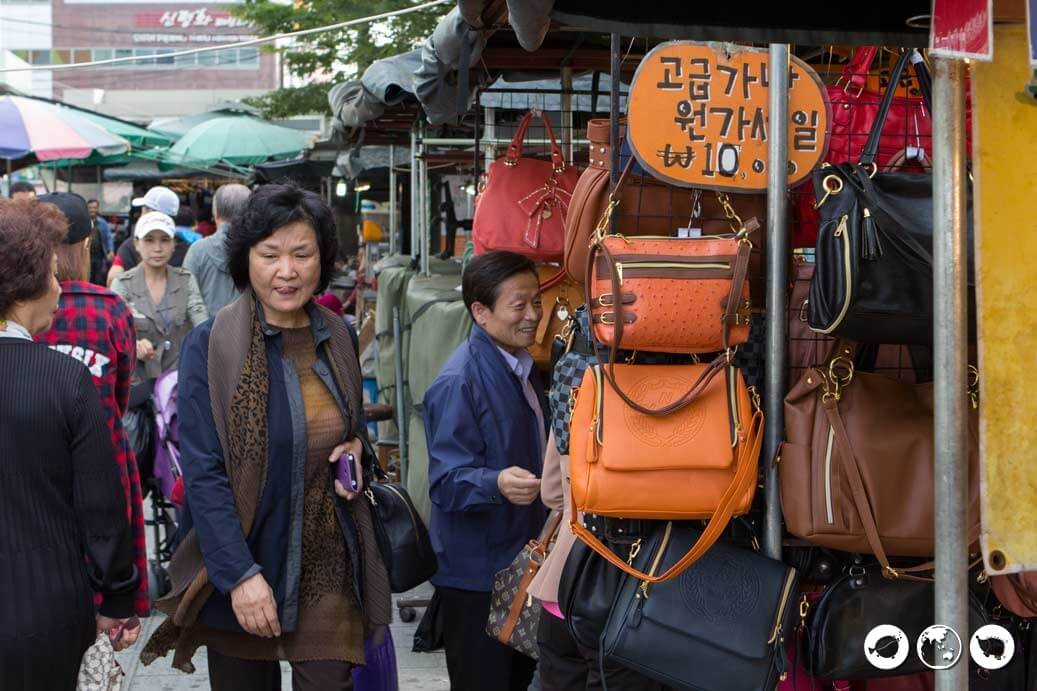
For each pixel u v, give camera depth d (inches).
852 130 130.0
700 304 110.6
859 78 132.0
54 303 120.1
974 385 109.6
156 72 2293.3
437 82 208.5
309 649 128.3
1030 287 91.7
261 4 713.6
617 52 124.6
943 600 91.2
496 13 163.6
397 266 358.9
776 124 117.7
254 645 129.3
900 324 104.0
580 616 121.5
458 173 370.9
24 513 109.2
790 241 123.8
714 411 112.4
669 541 118.0
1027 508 91.8
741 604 115.0
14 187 460.8
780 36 111.8
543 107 270.2
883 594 116.6
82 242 167.3
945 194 88.9
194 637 132.6
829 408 111.6
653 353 121.6
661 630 115.3
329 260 131.3
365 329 364.2
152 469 237.3
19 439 109.1
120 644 130.0
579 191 134.0
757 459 112.3
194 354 128.8
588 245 132.6
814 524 110.3
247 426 125.9
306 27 669.9
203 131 723.4
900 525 109.0
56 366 113.0
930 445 110.9
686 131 119.6
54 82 2214.6
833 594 117.3
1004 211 91.4
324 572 129.9
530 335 160.1
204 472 125.0
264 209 126.5
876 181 108.5
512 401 158.2
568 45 214.4
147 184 1056.2
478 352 159.0
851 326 104.7
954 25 85.4
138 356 262.1
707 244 114.8
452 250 426.3
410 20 564.7
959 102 88.4
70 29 2288.4
